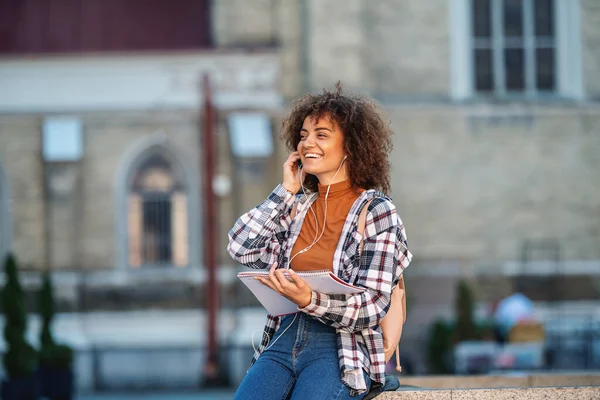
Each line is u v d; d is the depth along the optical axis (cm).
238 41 2180
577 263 2155
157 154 2169
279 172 2142
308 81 2152
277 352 429
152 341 2100
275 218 455
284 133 469
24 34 2266
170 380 2084
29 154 2139
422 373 1972
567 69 2219
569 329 2078
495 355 1661
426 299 2122
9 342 1578
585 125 2180
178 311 2139
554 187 2175
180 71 2145
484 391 474
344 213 438
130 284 2136
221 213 2125
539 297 2145
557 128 2178
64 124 2141
